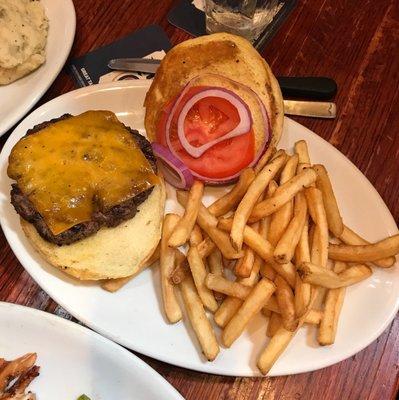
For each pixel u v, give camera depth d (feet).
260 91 1.28
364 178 1.35
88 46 1.60
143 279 1.23
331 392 1.21
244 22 1.55
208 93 1.25
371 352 1.25
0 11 1.40
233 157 1.29
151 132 1.38
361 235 1.32
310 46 1.65
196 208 1.23
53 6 1.53
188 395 1.19
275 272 1.19
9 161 1.17
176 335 1.17
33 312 1.13
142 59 1.55
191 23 1.65
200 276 1.16
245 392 1.20
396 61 1.65
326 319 1.16
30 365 1.11
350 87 1.59
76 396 1.12
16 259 1.30
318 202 1.22
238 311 1.12
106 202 1.14
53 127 1.20
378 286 1.25
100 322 1.16
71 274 1.16
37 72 1.46
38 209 1.13
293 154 1.36
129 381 1.11
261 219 1.24
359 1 1.73
